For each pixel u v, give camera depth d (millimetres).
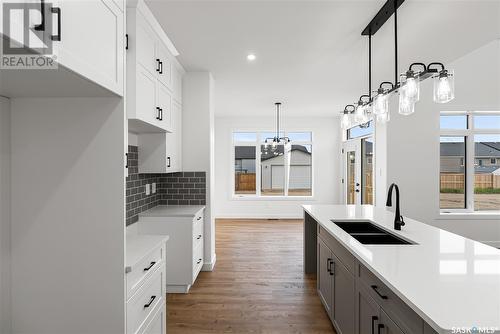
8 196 1420
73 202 1441
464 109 4879
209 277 3533
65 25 1000
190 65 3492
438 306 1043
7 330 1416
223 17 2359
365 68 3633
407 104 2301
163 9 2234
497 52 4844
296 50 3043
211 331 2402
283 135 7609
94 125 1437
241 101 5594
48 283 1434
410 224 2561
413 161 4871
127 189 2857
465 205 5055
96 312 1438
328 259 2525
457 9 2240
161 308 1962
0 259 1377
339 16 2348
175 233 3107
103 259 1438
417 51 3068
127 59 2133
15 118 1433
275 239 5336
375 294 1532
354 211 3256
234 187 7633
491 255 1649
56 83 1198
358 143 6359
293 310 2740
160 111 2660
